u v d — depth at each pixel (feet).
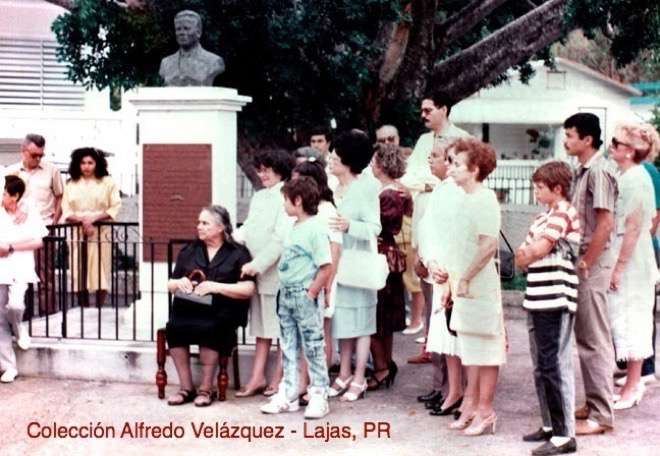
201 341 29.55
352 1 46.01
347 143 29.71
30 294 33.32
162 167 33.58
